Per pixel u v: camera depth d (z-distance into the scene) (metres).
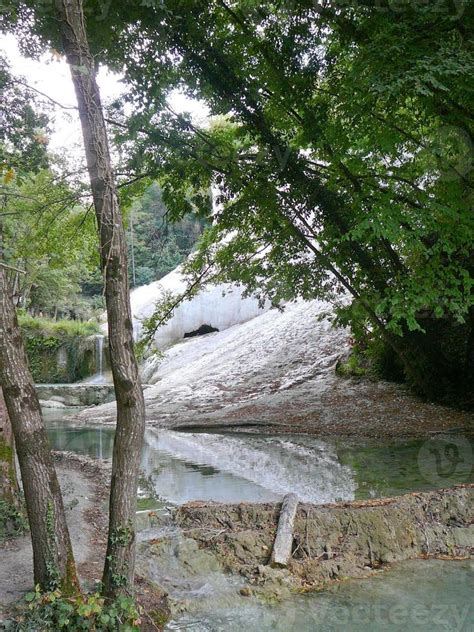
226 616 4.75
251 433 14.47
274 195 11.52
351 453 11.27
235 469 10.19
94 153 4.28
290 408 16.17
